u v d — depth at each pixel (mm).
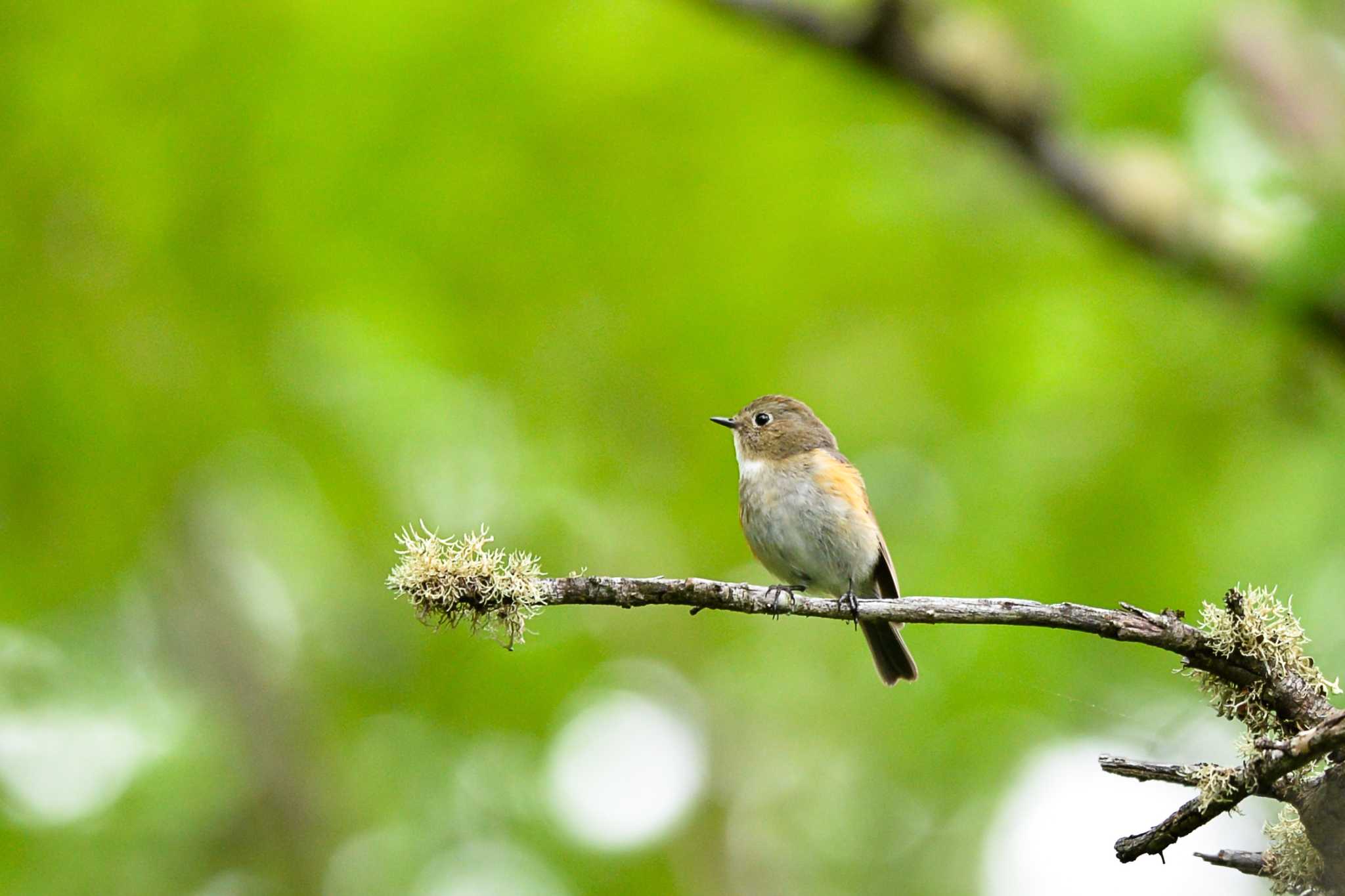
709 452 12250
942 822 16656
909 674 11086
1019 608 5883
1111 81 9398
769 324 12062
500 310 11727
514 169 11383
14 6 10258
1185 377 12422
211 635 14953
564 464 12570
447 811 14742
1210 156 10148
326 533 13539
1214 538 12484
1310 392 11203
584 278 11766
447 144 11211
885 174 12086
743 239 11930
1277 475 12320
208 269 10891
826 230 11945
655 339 11953
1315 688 5668
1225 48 9422
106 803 13281
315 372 11523
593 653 13945
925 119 11773
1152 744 12219
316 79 10852
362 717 13883
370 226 11180
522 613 5961
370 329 11641
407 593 5918
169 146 10805
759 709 16656
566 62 11133
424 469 13203
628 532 13812
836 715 16312
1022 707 14141
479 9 10812
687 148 11609
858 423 13109
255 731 14859
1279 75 9273
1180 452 12492
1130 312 12445
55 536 10688
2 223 10578
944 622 6023
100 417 10688
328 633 14961
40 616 11000
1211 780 5242
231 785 14336
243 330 11000
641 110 11438
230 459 11391
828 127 11734
